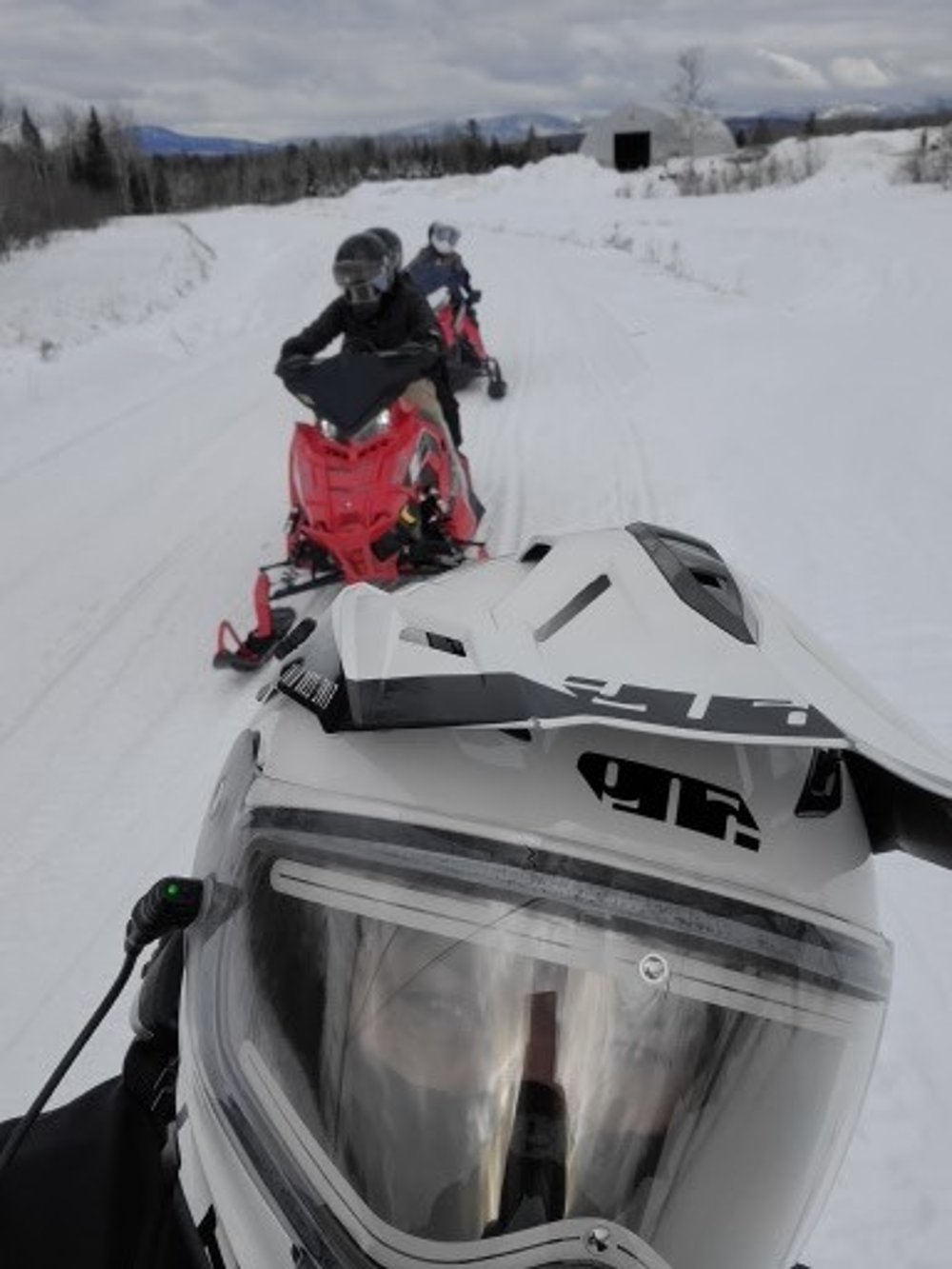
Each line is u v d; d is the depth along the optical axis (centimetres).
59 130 5853
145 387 1143
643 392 1012
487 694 106
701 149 6425
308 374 536
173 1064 131
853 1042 114
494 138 9325
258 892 111
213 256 2608
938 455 748
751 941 107
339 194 7781
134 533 687
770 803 114
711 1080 104
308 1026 104
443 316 983
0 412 1010
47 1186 123
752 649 116
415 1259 98
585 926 105
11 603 583
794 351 1135
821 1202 117
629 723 101
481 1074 101
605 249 2522
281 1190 101
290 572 559
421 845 107
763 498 689
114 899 351
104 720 463
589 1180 100
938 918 330
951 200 2708
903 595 538
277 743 121
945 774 108
